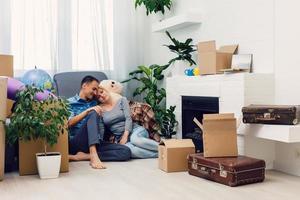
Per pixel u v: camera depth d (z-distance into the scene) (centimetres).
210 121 280
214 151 278
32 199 223
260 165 262
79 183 261
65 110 293
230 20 352
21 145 287
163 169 303
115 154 343
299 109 262
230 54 343
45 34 448
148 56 504
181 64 432
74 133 353
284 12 290
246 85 298
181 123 394
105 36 474
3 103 267
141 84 495
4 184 260
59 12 453
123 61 486
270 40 304
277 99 301
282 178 277
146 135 382
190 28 421
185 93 386
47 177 275
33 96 280
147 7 453
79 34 465
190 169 286
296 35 280
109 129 378
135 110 406
